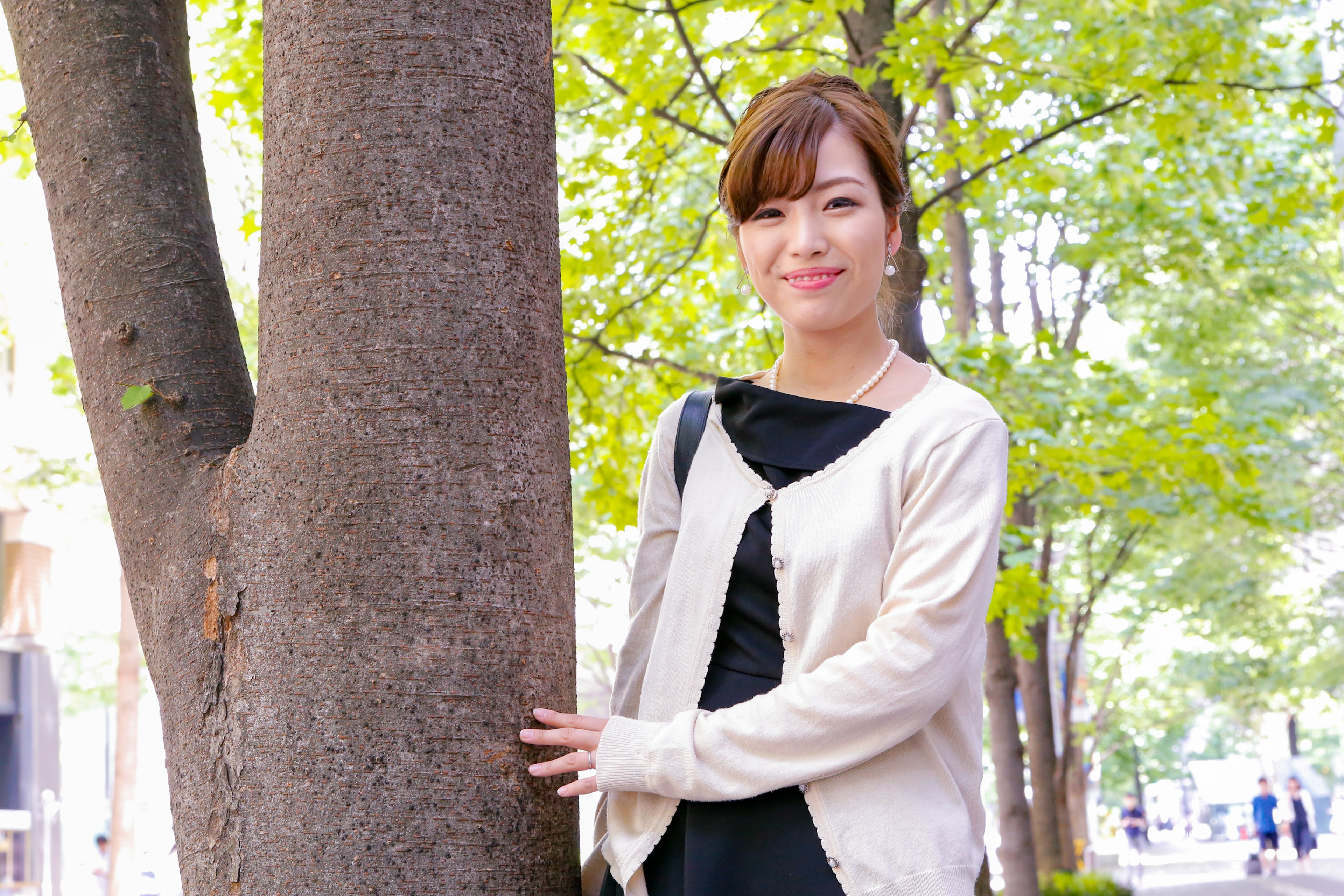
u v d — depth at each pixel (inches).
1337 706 992.9
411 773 62.2
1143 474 270.5
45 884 714.2
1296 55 405.1
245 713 64.7
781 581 64.9
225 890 63.6
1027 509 458.9
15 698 706.8
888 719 59.1
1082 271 498.3
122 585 531.8
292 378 66.1
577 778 69.1
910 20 224.2
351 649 63.1
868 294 67.0
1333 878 778.2
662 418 75.4
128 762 518.0
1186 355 496.7
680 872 66.6
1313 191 390.6
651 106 245.9
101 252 76.1
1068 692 631.8
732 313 275.7
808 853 62.2
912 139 278.2
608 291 276.1
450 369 65.1
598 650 670.5
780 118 66.1
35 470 537.0
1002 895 398.0
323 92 66.8
